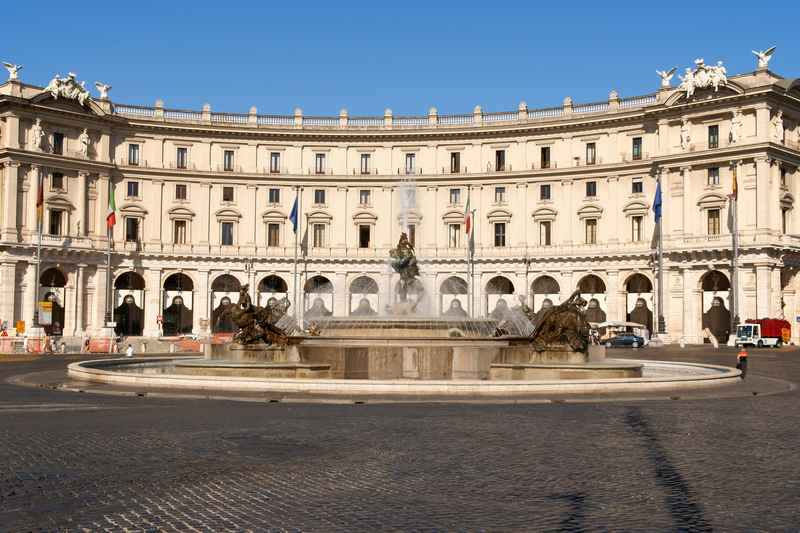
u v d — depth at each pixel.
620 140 103.88
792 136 96.81
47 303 90.56
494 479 16.42
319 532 12.59
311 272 111.44
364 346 38.91
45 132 100.75
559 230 106.75
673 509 14.07
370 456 18.78
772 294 91.00
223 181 110.56
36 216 98.44
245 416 25.45
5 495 14.84
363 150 112.88
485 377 38.88
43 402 29.27
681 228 97.19
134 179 107.56
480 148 110.75
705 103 94.50
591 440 21.11
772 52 92.00
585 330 40.25
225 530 12.66
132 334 106.69
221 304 110.75
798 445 20.48
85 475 16.56
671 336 97.25
